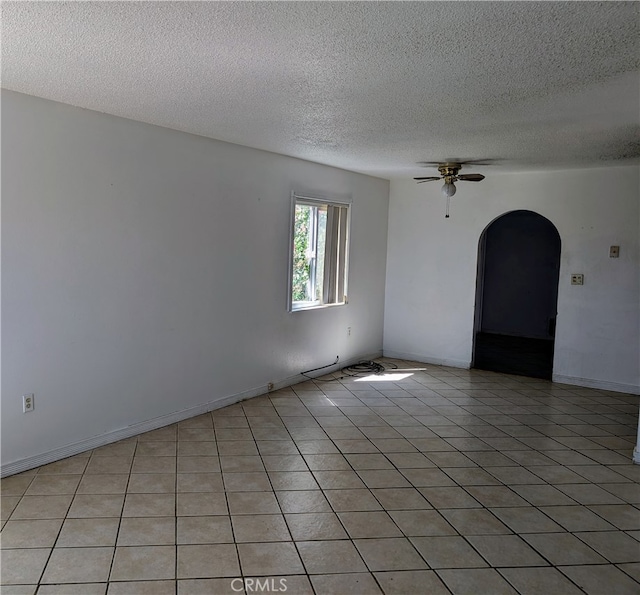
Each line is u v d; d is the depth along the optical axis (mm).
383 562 2371
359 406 4652
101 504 2793
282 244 4898
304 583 2207
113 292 3500
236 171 4328
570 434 4078
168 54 2277
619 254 5176
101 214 3375
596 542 2582
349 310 5996
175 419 4055
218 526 2623
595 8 1768
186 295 4023
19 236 2961
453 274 6164
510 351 7242
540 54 2197
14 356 3002
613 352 5281
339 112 3201
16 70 2521
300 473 3262
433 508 2877
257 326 4734
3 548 2379
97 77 2615
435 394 5094
